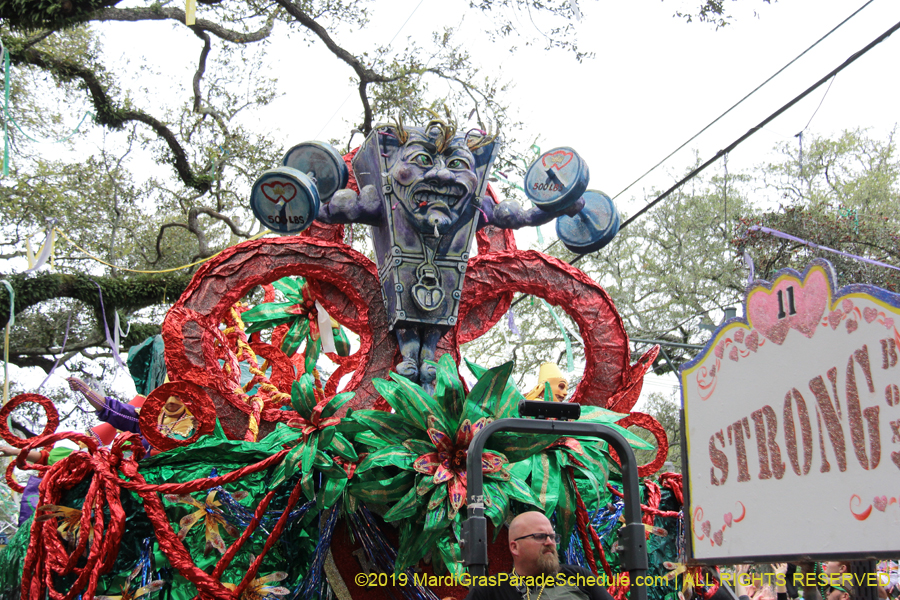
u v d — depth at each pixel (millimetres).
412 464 4203
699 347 10898
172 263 16797
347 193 5312
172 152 14914
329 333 6281
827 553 3174
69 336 15281
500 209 5582
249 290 5117
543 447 4340
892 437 2951
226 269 5035
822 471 3244
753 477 3596
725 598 4730
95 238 15477
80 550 3951
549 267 5719
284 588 4137
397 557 4215
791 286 3502
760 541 3510
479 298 5551
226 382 4770
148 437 4133
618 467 4902
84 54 14117
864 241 13875
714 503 3805
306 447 4129
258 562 4086
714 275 18266
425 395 4344
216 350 5188
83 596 3953
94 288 12367
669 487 5328
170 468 4250
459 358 5441
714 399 3881
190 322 4750
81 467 4125
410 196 5117
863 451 3064
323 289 5324
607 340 5691
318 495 4281
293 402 4203
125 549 4086
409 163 5160
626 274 19531
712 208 18094
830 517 3182
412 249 5203
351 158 5801
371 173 5422
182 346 4656
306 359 6023
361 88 14180
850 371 3156
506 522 4684
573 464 4617
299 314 6062
